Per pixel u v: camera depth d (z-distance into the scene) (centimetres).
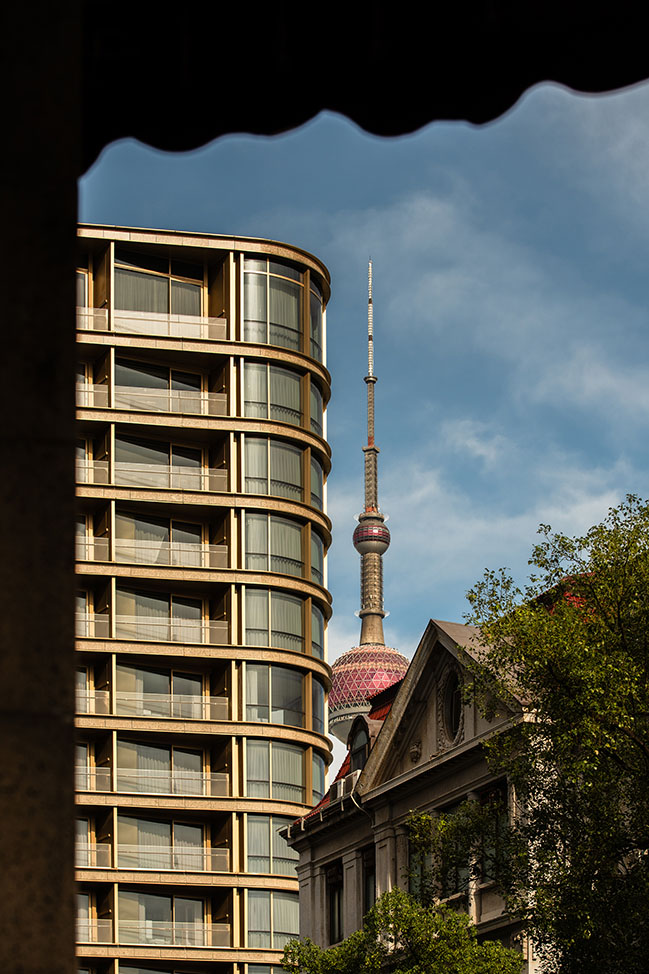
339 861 5184
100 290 7206
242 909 6581
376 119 575
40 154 432
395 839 4747
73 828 398
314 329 7719
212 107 583
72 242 430
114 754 6638
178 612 7012
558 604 2875
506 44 556
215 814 6725
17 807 394
